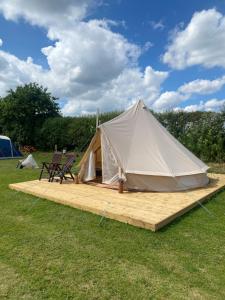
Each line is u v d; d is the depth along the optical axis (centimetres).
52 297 275
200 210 557
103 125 738
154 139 734
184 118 1423
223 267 331
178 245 390
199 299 270
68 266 333
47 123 2084
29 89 2180
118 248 380
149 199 593
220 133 1238
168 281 301
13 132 2186
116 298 272
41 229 451
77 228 454
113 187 707
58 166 830
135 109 814
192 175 707
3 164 1330
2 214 529
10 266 333
